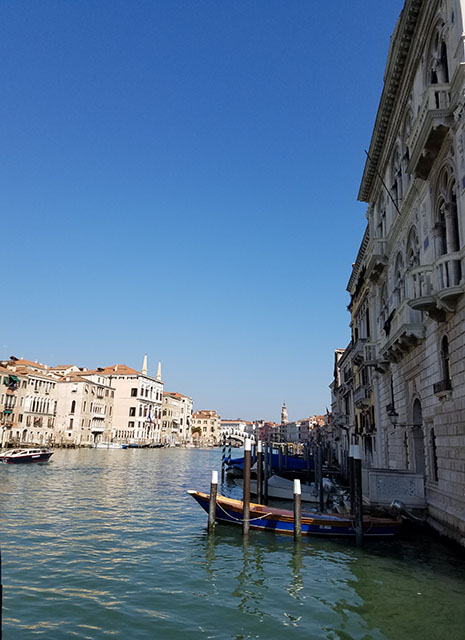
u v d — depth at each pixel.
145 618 8.50
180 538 14.86
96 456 59.41
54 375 83.38
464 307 11.66
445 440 13.24
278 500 25.59
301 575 11.05
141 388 97.50
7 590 9.74
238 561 12.28
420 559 12.23
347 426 42.12
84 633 7.83
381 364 22.06
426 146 13.46
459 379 12.10
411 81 16.80
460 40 11.80
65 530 15.60
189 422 140.62
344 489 28.97
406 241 17.95
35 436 71.00
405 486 15.33
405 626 8.07
